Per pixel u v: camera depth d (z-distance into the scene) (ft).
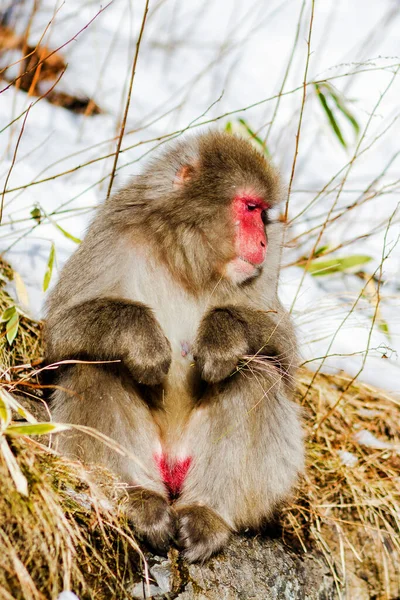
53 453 22.09
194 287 26.35
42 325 29.55
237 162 26.45
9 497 20.53
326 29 51.98
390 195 44.11
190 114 45.83
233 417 24.76
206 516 23.86
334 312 36.11
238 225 26.17
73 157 39.24
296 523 27.84
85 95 44.24
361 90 49.44
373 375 34.65
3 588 19.08
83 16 48.32
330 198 43.50
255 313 26.04
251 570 24.30
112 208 26.48
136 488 23.61
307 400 32.91
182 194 26.04
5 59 43.88
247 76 49.65
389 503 30.35
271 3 54.13
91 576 21.07
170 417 25.82
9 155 37.40
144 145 41.55
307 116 47.11
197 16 52.85
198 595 22.47
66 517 21.63
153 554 22.70
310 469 30.81
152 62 48.75
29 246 32.68
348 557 29.43
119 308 24.38
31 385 24.36
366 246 40.93
